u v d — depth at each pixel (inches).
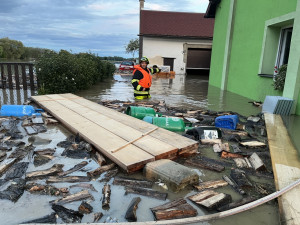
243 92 376.8
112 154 121.0
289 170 116.7
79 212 84.8
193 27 922.1
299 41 229.8
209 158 134.7
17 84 374.9
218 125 195.2
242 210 87.6
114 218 83.4
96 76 479.5
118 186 103.3
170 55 904.9
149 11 967.0
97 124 171.8
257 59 333.1
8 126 176.9
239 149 145.9
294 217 81.4
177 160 131.4
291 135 173.8
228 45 429.7
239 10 396.2
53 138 159.5
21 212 85.6
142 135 148.3
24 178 107.7
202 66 971.3
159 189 102.3
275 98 241.6
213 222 82.1
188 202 93.3
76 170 116.4
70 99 262.2
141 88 314.7
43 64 340.5
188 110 257.0
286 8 267.7
